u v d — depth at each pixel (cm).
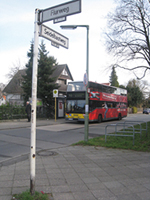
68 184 431
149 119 2811
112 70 1627
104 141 936
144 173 512
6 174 491
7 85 4166
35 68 358
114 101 2356
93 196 377
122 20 1516
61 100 2423
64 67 3372
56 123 1873
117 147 810
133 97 5841
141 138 995
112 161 621
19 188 401
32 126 352
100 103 2017
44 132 1305
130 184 439
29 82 2286
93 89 1892
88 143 864
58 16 378
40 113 2280
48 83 2361
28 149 789
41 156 669
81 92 1830
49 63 2300
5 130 1348
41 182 438
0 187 406
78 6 367
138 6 1432
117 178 474
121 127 1639
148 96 6372
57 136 1149
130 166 571
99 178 472
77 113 1833
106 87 2173
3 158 652
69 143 943
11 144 888
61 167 552
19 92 3503
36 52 362
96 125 1812
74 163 594
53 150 765
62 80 3428
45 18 376
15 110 1945
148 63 1511
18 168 542
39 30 373
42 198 342
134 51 1515
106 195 383
